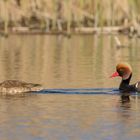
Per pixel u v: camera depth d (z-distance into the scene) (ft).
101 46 123.03
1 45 124.16
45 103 57.72
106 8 144.77
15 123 48.73
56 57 103.09
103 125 47.93
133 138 43.78
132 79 76.28
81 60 98.63
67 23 144.46
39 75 79.51
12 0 144.46
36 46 122.21
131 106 55.98
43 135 44.83
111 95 62.80
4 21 146.00
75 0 145.38
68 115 51.80
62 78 76.38
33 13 146.20
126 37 140.77
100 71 83.87
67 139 43.62
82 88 67.41
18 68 87.71
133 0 143.43
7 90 65.00
